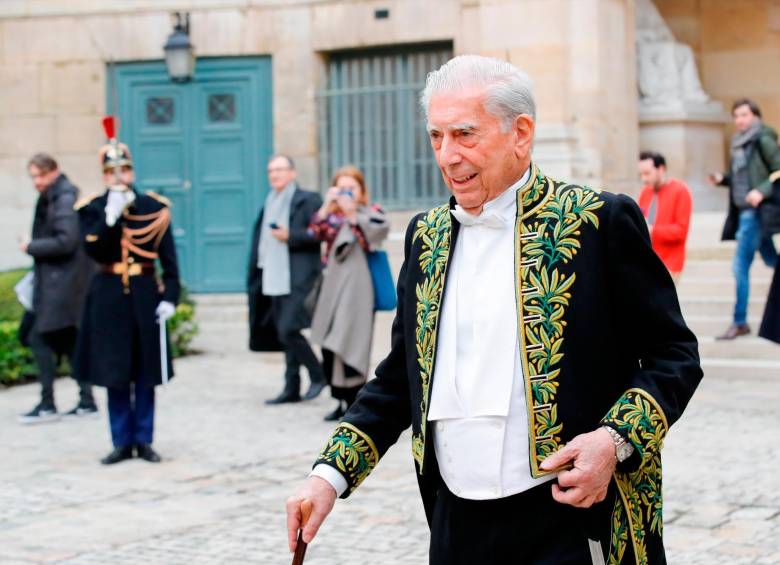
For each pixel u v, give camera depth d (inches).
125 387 299.1
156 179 615.2
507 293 110.7
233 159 609.0
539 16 540.4
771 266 421.4
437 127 109.0
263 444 322.0
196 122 611.5
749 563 204.2
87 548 223.5
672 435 312.8
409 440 322.3
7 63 629.0
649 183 380.8
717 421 330.6
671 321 108.7
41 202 367.9
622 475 108.9
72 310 364.8
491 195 111.3
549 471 105.7
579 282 108.8
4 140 630.5
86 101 622.2
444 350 112.7
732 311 438.3
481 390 110.1
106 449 321.7
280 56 603.2
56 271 364.2
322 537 227.1
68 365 462.6
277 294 379.6
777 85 641.6
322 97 603.5
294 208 378.9
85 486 276.2
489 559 109.9
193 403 390.6
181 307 501.0
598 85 542.9
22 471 294.0
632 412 105.0
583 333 108.2
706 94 631.2
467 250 113.6
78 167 624.7
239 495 265.0
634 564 108.7
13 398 417.7
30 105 627.8
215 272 609.3
